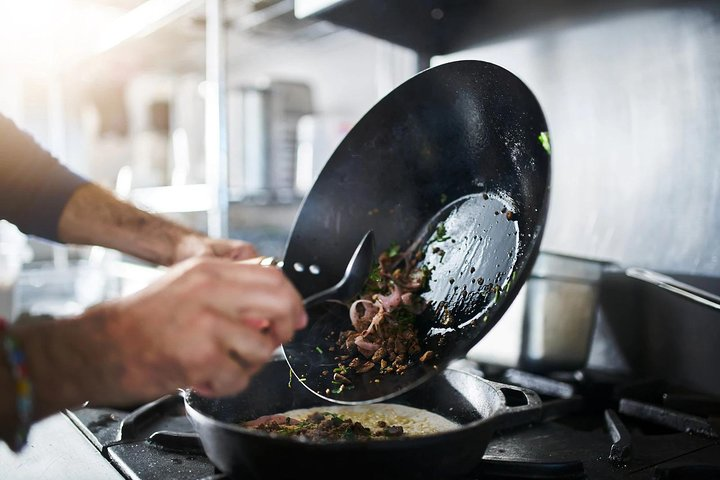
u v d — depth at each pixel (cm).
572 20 141
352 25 156
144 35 214
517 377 125
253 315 56
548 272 120
